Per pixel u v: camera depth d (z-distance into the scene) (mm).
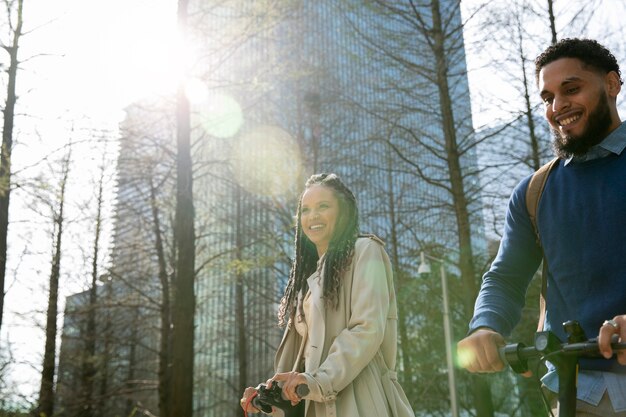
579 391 1546
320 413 2238
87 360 19438
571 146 1723
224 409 37688
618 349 1199
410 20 13008
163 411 17938
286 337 2617
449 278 16922
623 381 1480
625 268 1593
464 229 12422
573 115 1710
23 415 13539
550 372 1616
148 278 19531
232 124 12617
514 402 16656
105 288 20672
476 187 13008
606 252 1624
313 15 15445
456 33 12688
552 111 1745
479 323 1622
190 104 12219
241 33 11820
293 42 14195
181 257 11336
